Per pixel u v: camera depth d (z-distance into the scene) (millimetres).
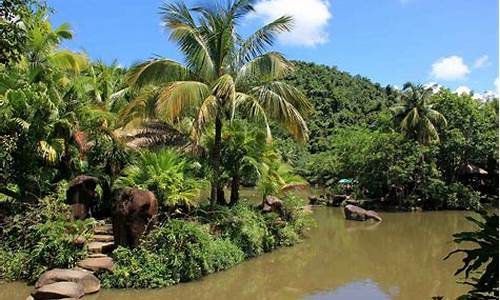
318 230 19188
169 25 13242
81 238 10484
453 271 12680
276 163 17094
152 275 9977
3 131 12914
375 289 10906
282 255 14062
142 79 13227
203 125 11859
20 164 13211
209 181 14125
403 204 27172
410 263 13703
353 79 74188
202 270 11000
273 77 13672
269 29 13672
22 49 6715
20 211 11844
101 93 20984
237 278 11367
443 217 24047
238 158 15727
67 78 17000
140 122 16047
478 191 29562
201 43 13250
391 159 27078
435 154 28547
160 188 12344
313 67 74000
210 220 12781
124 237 10578
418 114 28344
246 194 25469
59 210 11570
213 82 13281
